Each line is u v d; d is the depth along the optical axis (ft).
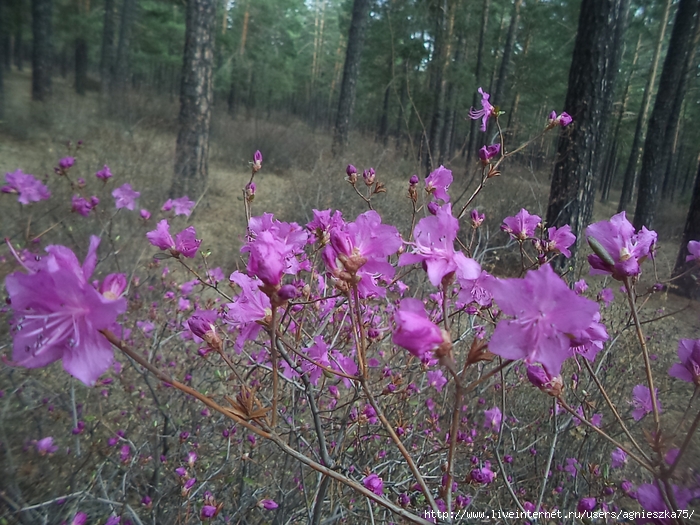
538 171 31.81
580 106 17.89
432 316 6.75
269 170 40.88
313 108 129.39
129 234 16.85
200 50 26.16
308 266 7.50
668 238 35.60
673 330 11.93
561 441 8.98
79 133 33.19
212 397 9.00
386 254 4.07
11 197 15.71
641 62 65.10
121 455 7.36
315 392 6.59
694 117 56.34
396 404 8.13
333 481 6.75
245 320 4.32
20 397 7.95
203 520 5.45
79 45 61.11
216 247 20.45
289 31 109.50
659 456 3.46
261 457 8.53
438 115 44.96
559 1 49.32
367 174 7.86
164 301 12.32
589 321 3.08
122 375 9.59
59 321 2.96
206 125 26.58
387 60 50.57
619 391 10.28
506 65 52.60
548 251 7.07
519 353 3.18
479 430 10.08
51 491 6.65
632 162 55.72
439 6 42.88
